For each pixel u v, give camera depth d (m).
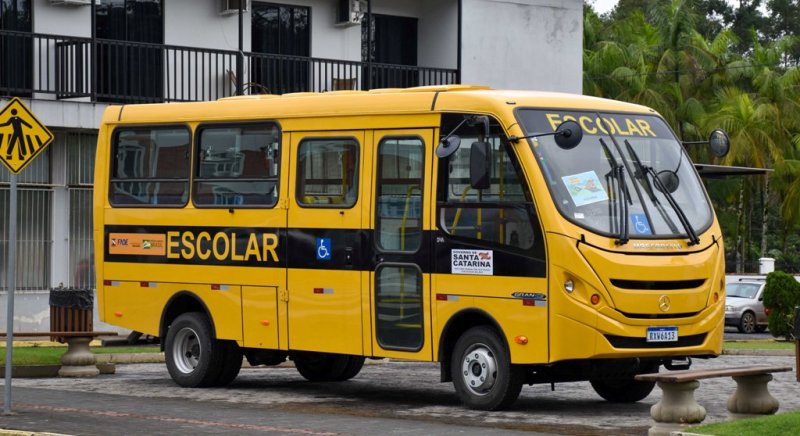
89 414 15.95
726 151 17.30
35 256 29.69
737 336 42.75
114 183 20.81
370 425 14.93
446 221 16.81
